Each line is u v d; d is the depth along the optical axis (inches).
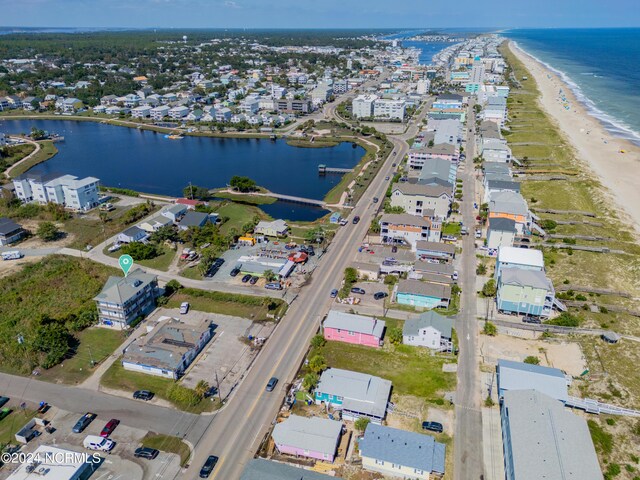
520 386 3206.2
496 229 5177.2
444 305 4315.9
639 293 4530.0
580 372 3531.0
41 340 3752.5
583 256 5187.0
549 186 7273.6
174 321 4003.4
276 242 5649.6
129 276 4411.9
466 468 2768.2
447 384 3425.2
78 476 2642.7
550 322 4089.6
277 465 2640.3
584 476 2472.9
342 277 4859.7
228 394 3361.2
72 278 4916.3
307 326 4121.6
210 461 2797.7
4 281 4813.0
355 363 3663.9
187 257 5334.6
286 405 3250.5
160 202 7096.5
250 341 3934.5
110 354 3806.6
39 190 6860.2
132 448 2923.2
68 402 3304.6
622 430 3006.9
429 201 6072.8
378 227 5723.4
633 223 6063.0
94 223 6318.9
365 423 3036.4
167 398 3326.8
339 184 7795.3
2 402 3284.9
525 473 2497.5
